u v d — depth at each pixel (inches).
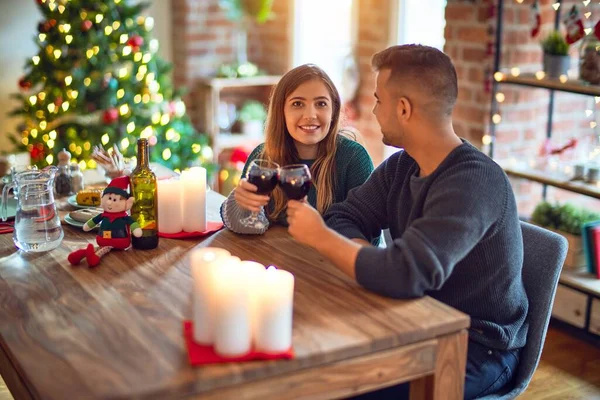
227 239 77.9
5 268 70.1
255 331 53.6
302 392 53.8
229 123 206.5
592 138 129.2
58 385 48.8
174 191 78.6
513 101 142.5
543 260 73.9
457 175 65.5
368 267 62.4
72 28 162.1
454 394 61.3
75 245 76.8
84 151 162.1
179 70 203.9
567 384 109.9
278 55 213.3
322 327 57.3
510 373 71.4
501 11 132.2
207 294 52.9
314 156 87.4
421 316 59.4
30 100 165.8
